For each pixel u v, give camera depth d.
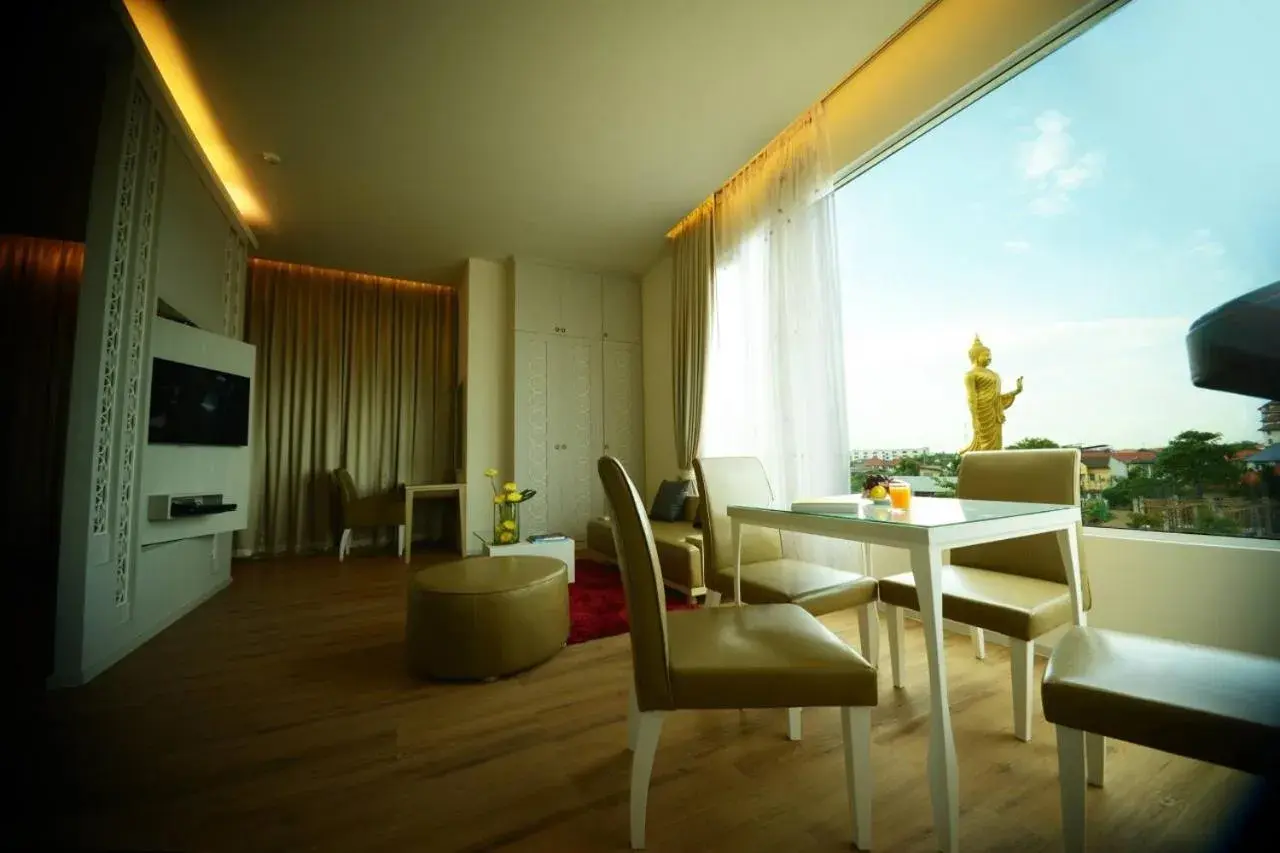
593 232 4.55
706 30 2.42
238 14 2.28
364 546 5.24
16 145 2.78
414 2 2.25
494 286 5.11
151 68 2.42
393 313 5.58
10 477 3.58
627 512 1.14
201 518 2.83
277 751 1.55
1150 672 0.95
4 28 2.15
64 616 2.01
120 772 1.44
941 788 1.11
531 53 2.54
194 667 2.20
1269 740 0.76
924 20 2.58
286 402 5.00
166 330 2.65
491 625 2.04
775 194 3.40
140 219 2.40
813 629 1.30
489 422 4.99
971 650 2.27
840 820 1.22
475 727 1.69
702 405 4.27
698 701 1.10
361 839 1.17
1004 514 1.38
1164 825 1.17
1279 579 1.58
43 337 3.71
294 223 4.25
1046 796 1.29
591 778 1.41
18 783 1.38
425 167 3.51
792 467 3.24
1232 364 0.73
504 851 1.13
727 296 3.95
